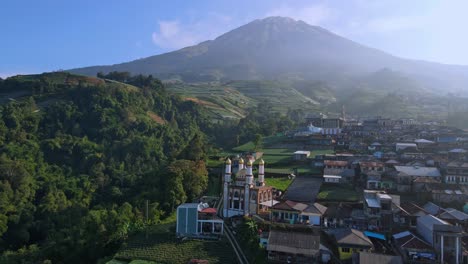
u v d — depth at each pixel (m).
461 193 104.44
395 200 96.62
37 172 164.50
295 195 112.25
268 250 79.31
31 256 103.38
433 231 79.38
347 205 101.06
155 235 97.00
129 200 137.62
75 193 152.38
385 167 126.38
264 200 108.00
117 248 97.94
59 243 104.44
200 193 127.75
